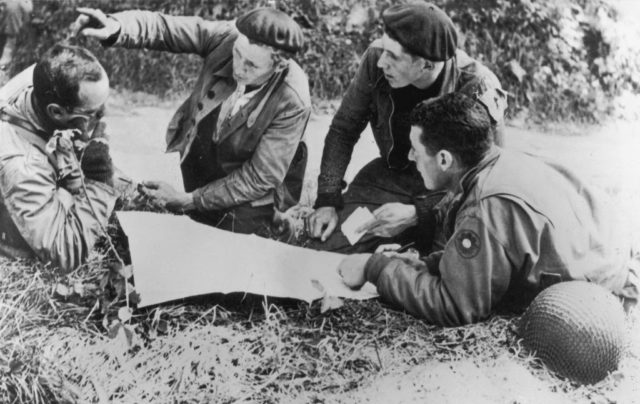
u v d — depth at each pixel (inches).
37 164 122.0
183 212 122.3
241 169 122.4
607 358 114.0
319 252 120.9
